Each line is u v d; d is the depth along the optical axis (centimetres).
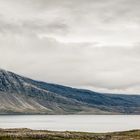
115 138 10450
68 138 9850
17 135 9469
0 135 9356
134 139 10200
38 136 9588
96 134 11356
